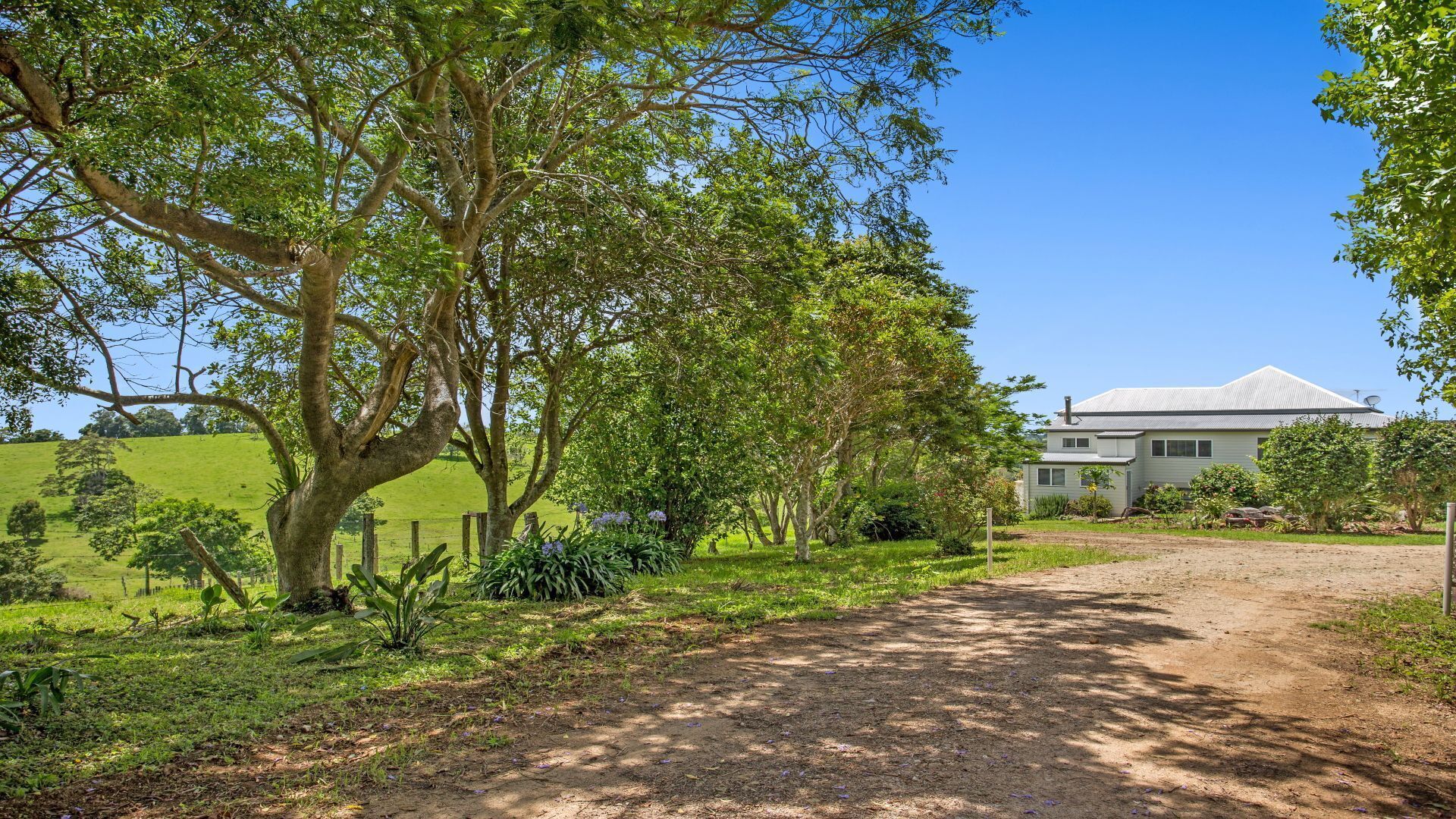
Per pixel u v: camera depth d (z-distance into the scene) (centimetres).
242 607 951
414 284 865
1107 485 3409
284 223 707
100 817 380
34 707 532
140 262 923
